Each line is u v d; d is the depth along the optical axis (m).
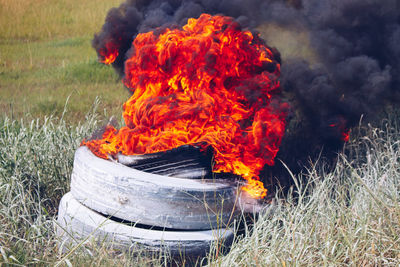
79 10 17.92
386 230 3.89
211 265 3.48
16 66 11.44
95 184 3.93
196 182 3.91
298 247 3.61
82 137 5.48
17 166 4.79
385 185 4.33
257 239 3.57
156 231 3.74
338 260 3.61
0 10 17.28
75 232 3.82
